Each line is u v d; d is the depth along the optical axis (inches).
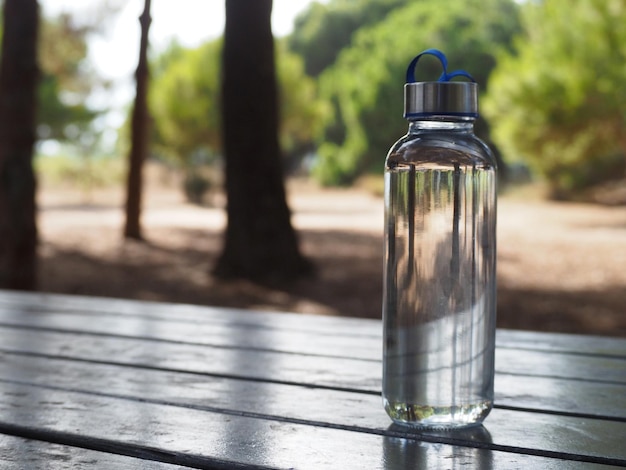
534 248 385.1
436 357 36.4
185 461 33.4
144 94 403.5
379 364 52.2
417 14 902.4
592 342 61.7
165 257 362.3
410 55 857.5
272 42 284.7
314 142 1109.1
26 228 241.9
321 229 487.2
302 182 1030.4
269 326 68.3
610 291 284.8
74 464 32.9
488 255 36.5
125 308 79.3
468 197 35.9
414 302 36.3
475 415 36.7
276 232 288.7
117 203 788.0
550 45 517.3
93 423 38.5
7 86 241.1
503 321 241.3
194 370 50.5
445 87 34.9
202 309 78.7
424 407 36.4
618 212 589.3
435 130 36.9
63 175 906.1
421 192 35.8
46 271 330.0
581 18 501.4
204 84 778.8
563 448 34.3
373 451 34.0
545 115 511.8
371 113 884.0
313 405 41.8
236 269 289.9
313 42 1177.4
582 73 497.7
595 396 43.9
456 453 33.8
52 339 62.0
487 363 36.8
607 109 496.4
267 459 33.0
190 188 756.0
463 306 36.3
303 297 267.7
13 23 240.5
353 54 1016.9
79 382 47.3
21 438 36.7
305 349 57.7
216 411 40.9
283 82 838.5
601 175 689.6
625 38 486.9
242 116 284.4
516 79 524.1
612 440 35.5
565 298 273.4
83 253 374.6
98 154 890.1
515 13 899.4
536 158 543.8
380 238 439.8
